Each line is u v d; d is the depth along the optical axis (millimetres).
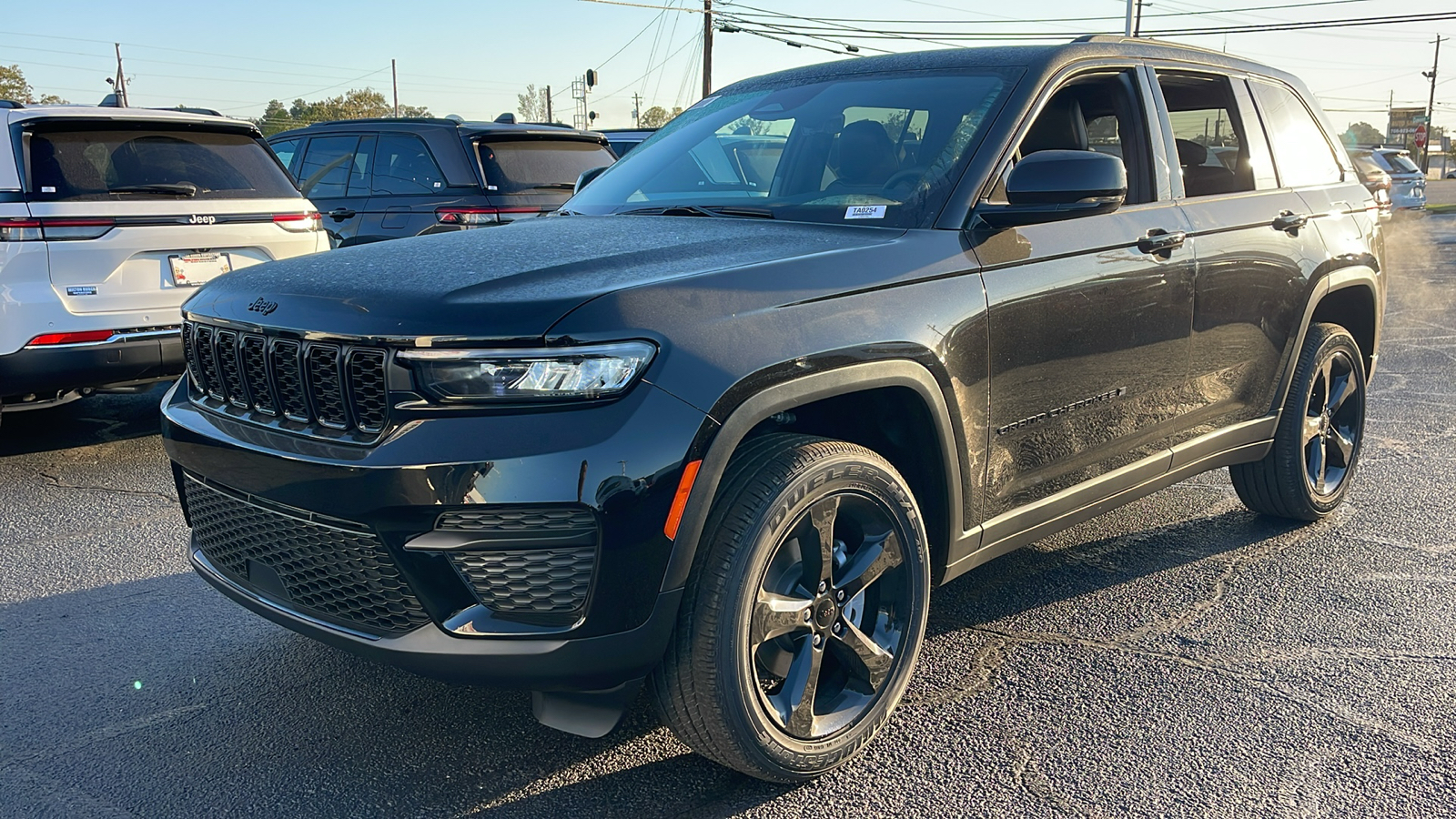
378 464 2230
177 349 5684
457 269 2523
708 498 2295
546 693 2469
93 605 3748
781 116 3600
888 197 3043
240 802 2592
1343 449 4645
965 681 3191
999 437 2973
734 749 2482
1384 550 4285
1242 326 3859
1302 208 4203
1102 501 3473
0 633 3518
